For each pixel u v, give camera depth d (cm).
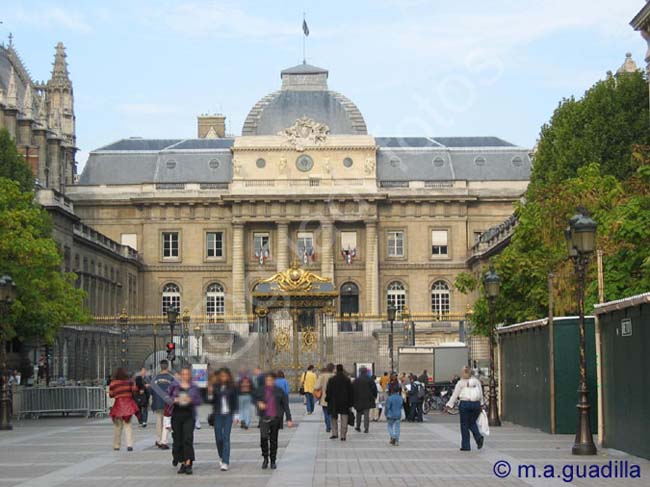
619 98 8194
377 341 10525
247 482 2584
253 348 9388
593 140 8056
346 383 3916
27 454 3428
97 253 11419
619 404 3216
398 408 3669
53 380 8050
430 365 7188
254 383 2912
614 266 4894
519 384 4622
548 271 5950
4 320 4928
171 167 13750
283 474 2758
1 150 8988
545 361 4047
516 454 3180
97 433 4456
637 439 3038
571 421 3919
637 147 5281
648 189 5019
